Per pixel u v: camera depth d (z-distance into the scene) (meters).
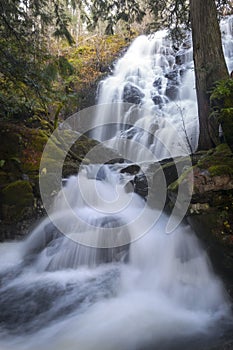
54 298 3.23
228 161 3.76
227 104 4.22
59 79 8.16
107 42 14.59
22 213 4.60
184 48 11.27
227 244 3.15
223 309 2.92
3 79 6.38
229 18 10.19
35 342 2.57
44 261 3.94
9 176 4.96
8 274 3.74
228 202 3.45
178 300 3.11
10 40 5.74
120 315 2.89
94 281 3.46
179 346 2.45
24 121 6.68
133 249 3.66
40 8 6.28
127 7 6.93
